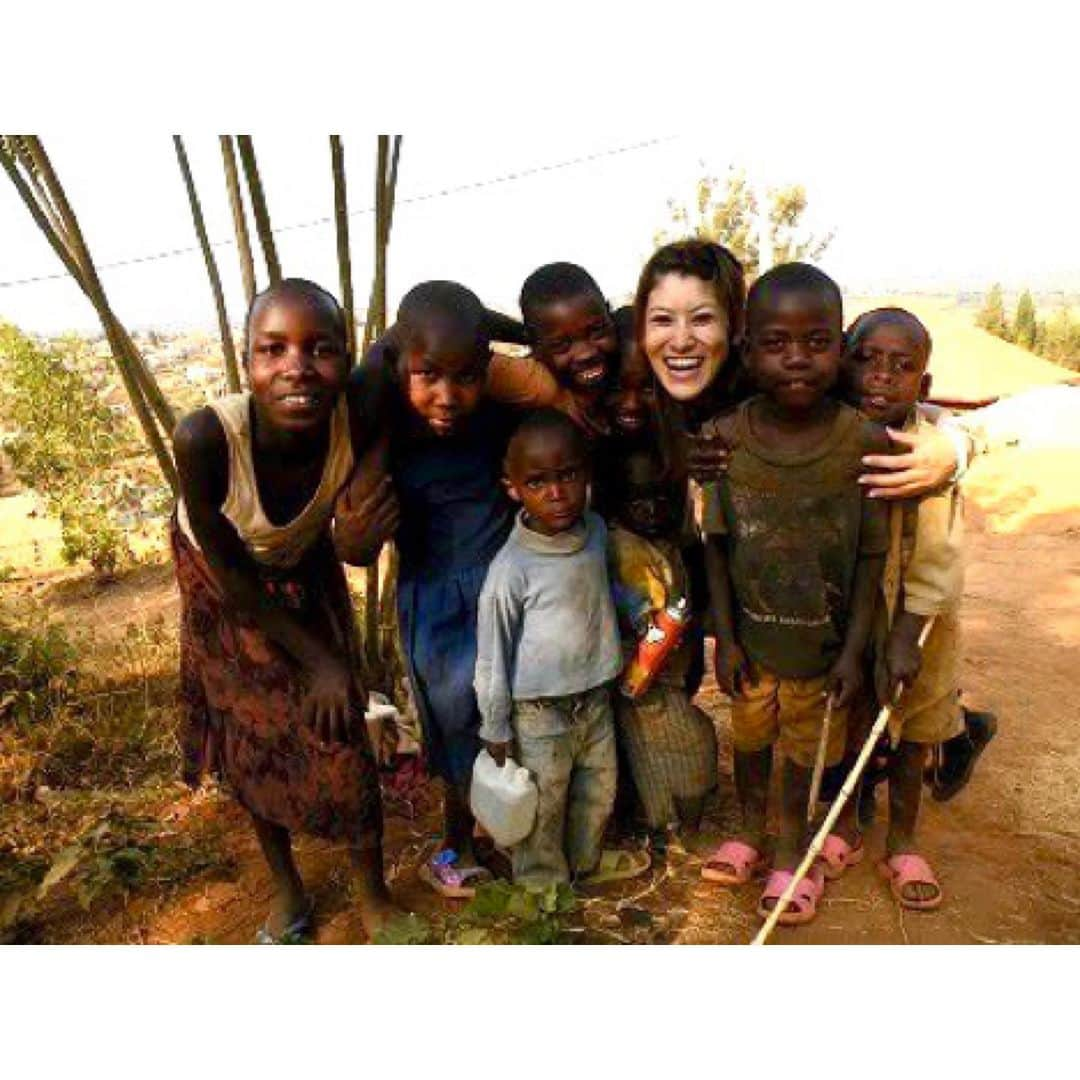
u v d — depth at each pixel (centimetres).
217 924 293
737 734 285
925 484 238
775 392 230
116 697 468
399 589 282
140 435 955
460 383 227
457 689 273
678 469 275
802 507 243
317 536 254
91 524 805
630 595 283
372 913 276
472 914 254
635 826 320
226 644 252
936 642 267
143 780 393
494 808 267
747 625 267
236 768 263
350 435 236
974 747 301
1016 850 310
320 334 208
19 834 345
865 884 294
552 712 270
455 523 270
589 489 276
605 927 279
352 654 279
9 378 875
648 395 266
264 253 337
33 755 396
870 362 246
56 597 783
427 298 224
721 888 295
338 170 324
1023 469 918
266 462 230
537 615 263
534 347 264
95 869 298
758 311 224
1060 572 609
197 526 230
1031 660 465
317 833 259
